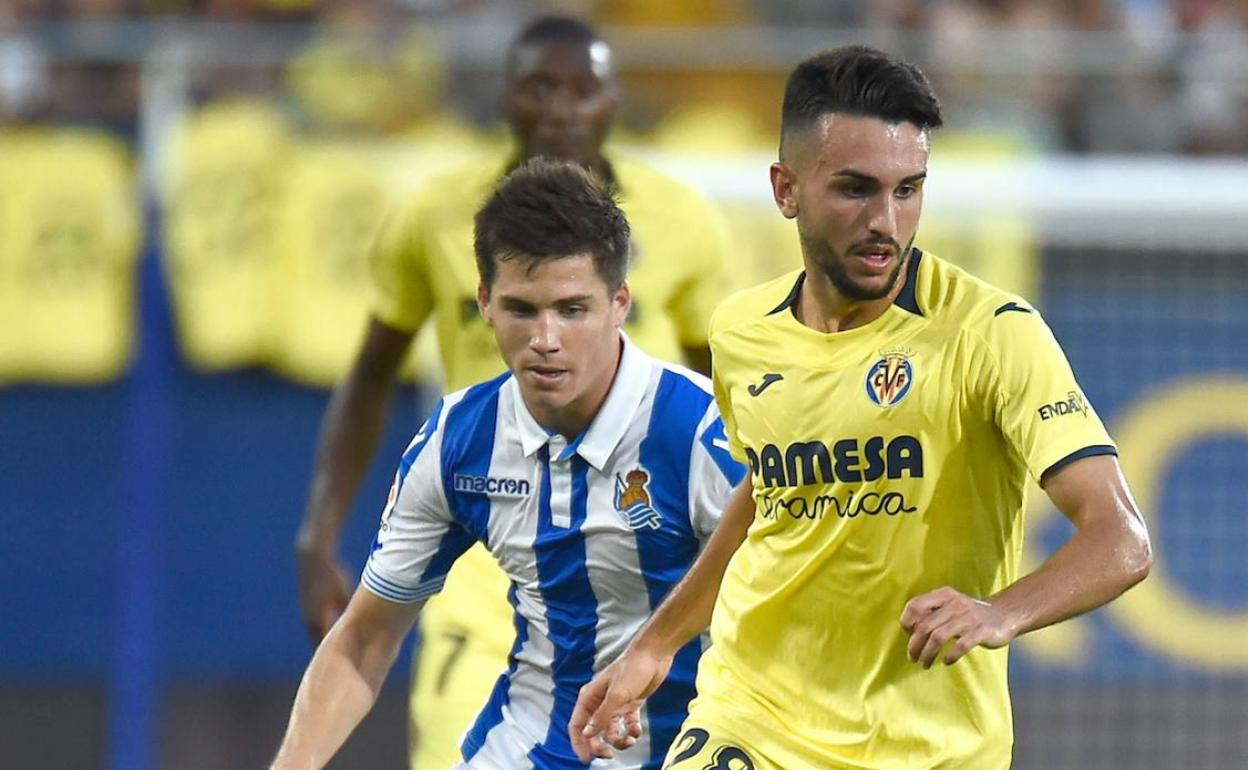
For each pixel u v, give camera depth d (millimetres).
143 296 27859
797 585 13602
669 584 15227
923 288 13305
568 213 14031
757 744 13844
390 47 28344
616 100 19750
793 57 28500
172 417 27875
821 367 13375
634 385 15000
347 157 27828
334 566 20766
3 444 27953
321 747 14953
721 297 19906
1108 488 11930
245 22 30875
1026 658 27984
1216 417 27969
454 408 15336
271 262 27766
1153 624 27906
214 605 28000
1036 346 12641
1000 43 29188
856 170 12516
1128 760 27922
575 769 15539
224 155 27844
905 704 13406
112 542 27953
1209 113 29406
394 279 20234
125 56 28172
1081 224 27969
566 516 15102
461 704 17875
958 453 12945
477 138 28125
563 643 15500
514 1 32188
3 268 27812
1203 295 28016
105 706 28172
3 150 27922
